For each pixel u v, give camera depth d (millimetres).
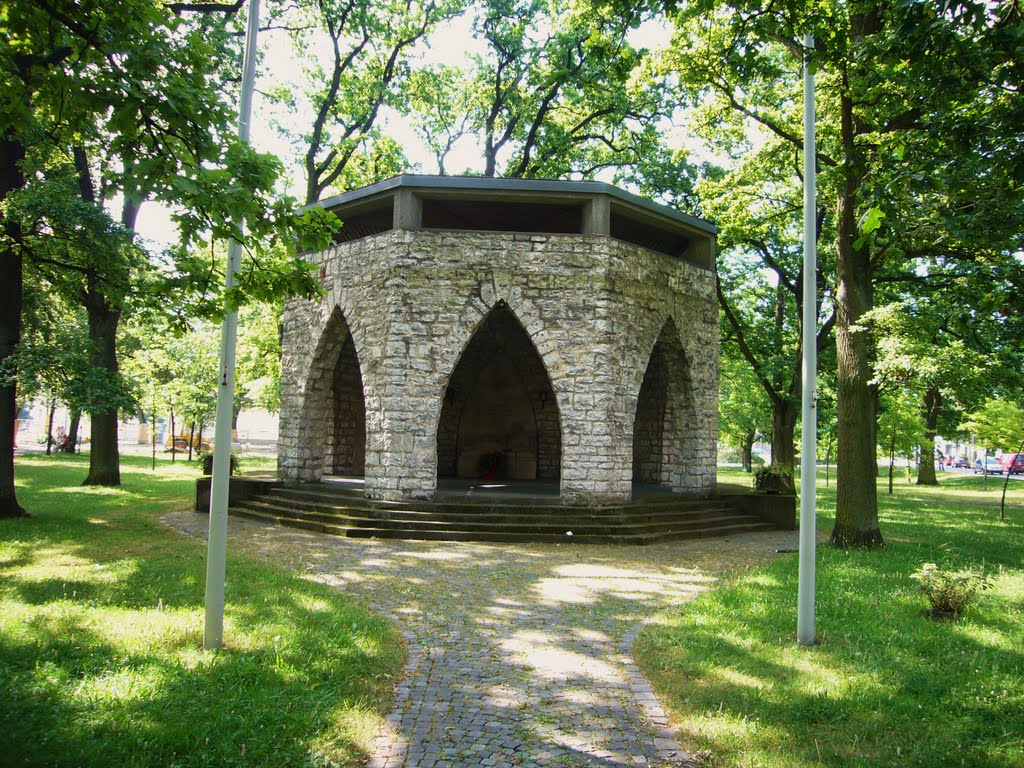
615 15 7609
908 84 8156
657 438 20219
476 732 4824
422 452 14188
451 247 14430
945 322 11984
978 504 24281
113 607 7105
